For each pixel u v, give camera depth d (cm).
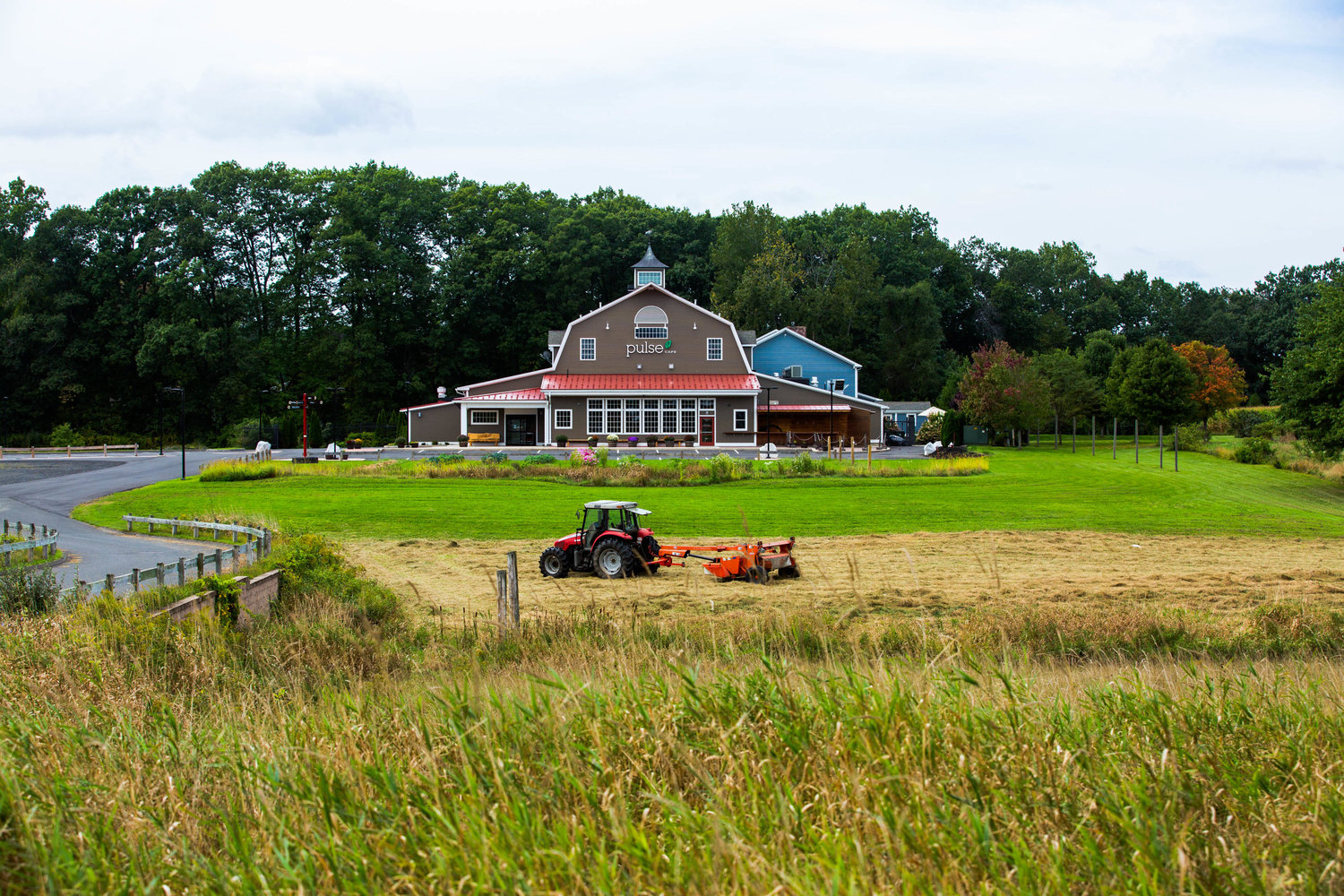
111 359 7312
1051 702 588
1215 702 591
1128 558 2139
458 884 357
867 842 375
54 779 470
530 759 470
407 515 2930
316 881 380
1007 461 4906
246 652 1105
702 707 527
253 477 3978
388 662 1148
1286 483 3925
